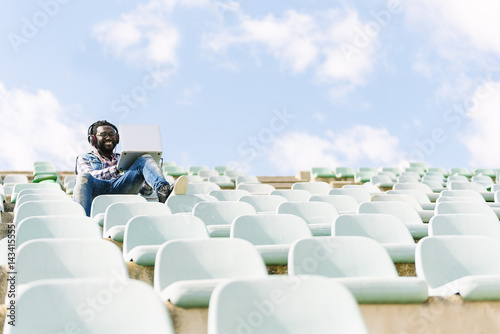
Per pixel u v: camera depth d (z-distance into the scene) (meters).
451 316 2.42
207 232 3.43
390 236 3.62
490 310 2.47
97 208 4.76
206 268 2.59
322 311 1.91
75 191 5.44
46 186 6.38
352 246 2.81
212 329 1.77
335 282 1.94
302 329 1.88
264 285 1.90
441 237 2.98
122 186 5.52
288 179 13.26
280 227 3.52
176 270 2.54
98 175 5.61
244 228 3.46
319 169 13.43
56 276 2.44
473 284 2.44
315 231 3.91
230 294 1.85
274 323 1.87
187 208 5.07
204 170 12.41
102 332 1.76
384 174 11.54
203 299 2.19
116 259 2.50
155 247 2.96
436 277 2.88
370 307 2.37
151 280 2.94
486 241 3.01
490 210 4.87
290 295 1.91
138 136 5.56
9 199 6.70
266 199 5.19
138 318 1.79
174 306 2.20
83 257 2.49
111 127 5.94
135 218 3.34
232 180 10.39
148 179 5.39
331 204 4.96
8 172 12.31
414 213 4.48
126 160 5.57
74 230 3.28
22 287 1.93
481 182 9.37
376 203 4.50
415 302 2.40
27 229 3.21
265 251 3.10
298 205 4.45
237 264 2.62
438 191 7.67
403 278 2.39
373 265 2.80
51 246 2.48
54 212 4.18
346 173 13.26
